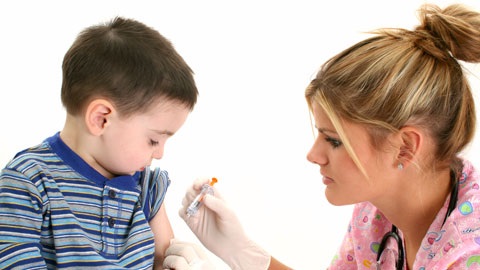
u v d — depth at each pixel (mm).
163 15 2363
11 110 2123
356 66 1012
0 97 2131
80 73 1032
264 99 2412
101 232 1060
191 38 2393
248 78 2422
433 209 1122
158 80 1031
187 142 2277
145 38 1067
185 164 2203
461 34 993
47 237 1018
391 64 996
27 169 1005
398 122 987
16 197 983
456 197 1079
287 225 2117
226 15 2396
